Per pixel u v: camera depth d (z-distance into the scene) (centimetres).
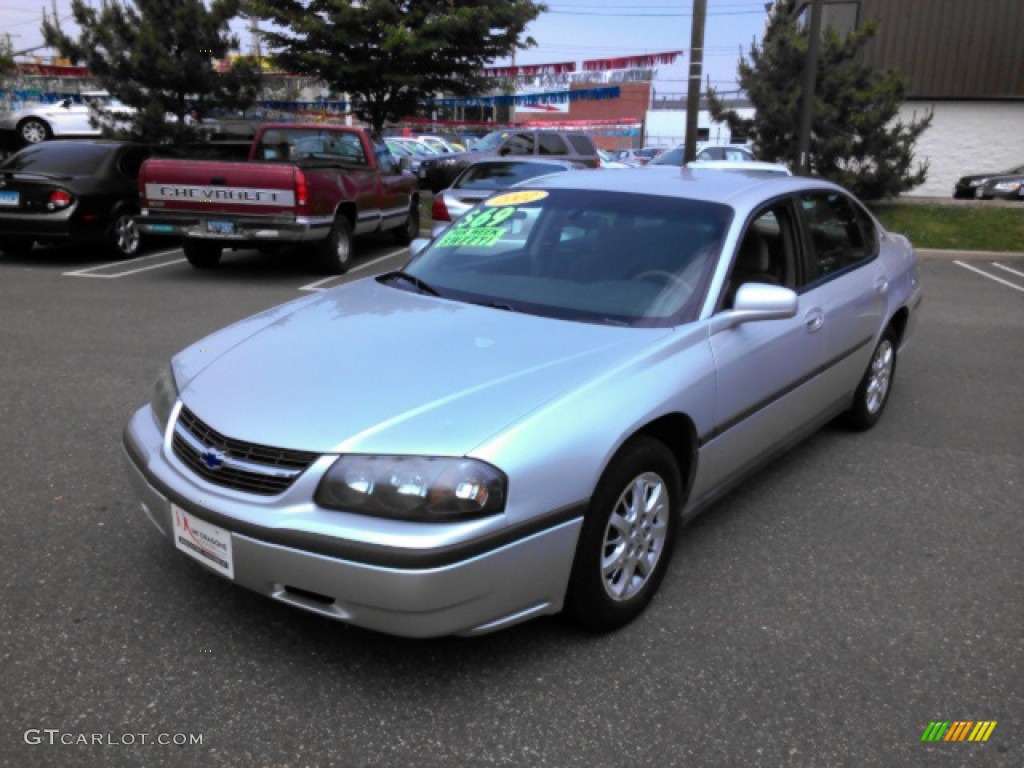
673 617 328
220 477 279
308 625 312
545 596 281
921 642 316
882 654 308
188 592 331
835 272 463
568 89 1934
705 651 306
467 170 1212
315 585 261
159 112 1505
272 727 261
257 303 888
